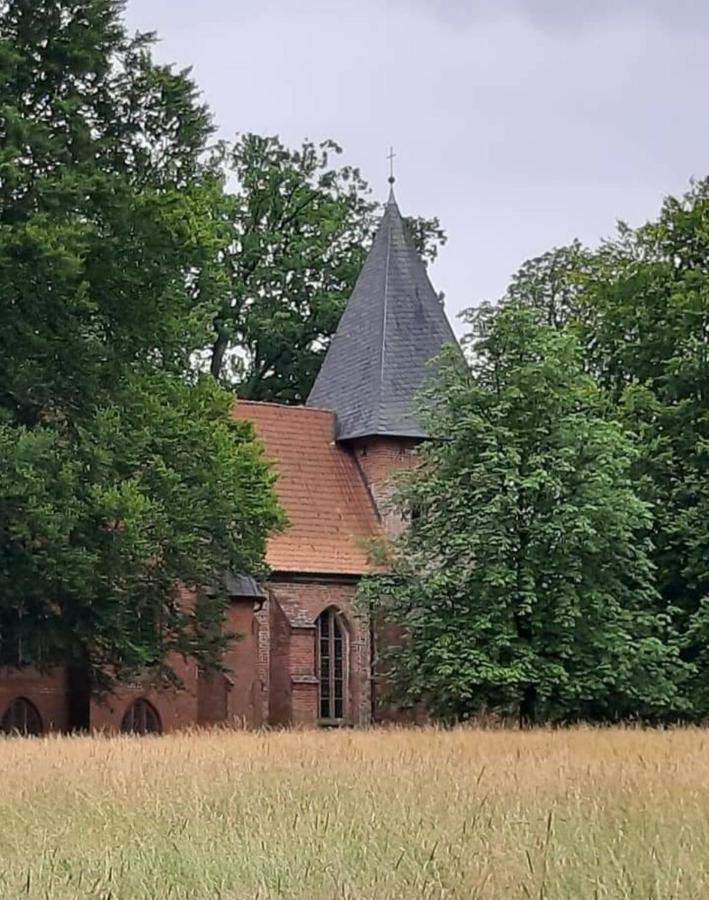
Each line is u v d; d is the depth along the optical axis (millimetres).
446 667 35812
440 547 37812
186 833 9562
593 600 36750
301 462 52531
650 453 42344
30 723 38688
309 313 60844
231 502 34250
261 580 44594
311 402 55875
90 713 39719
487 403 38000
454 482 37625
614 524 37125
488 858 8109
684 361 43312
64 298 29484
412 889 7254
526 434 37594
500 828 9688
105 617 31672
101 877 7770
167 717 42594
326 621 50094
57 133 31297
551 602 36688
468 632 36438
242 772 14664
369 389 52938
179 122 34000
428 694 37844
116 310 31484
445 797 11844
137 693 41750
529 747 20922
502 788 12727
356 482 53156
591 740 23641
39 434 28781
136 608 33062
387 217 54969
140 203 30969
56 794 12344
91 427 30422
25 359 30109
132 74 33469
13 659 32375
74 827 10102
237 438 37938
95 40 32062
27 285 29219
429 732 28516
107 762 16344
